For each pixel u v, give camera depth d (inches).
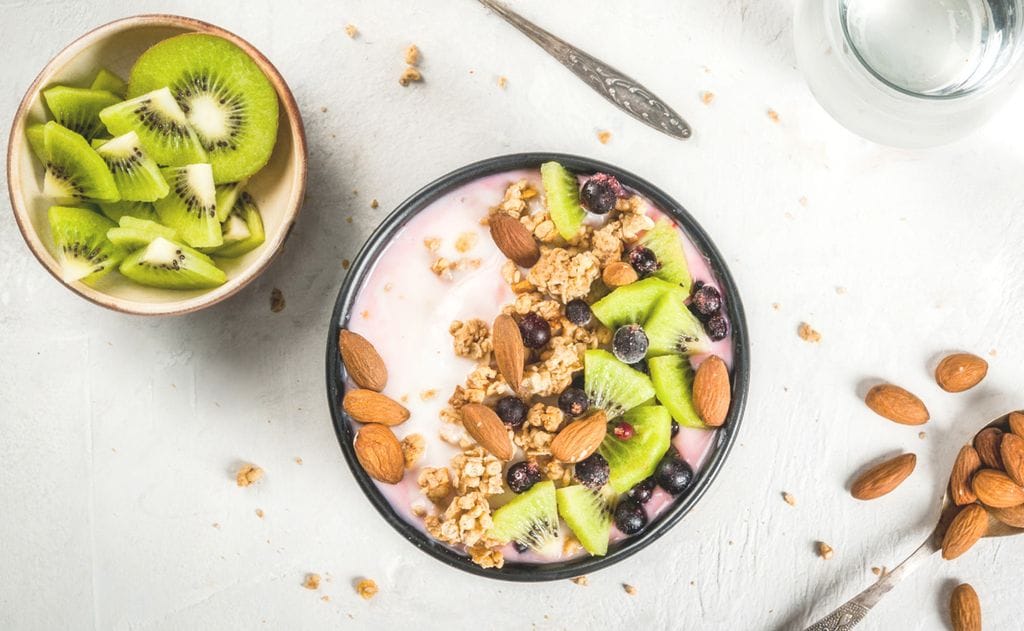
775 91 21.2
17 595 21.3
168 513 21.3
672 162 21.2
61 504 21.3
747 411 21.3
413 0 21.1
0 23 21.1
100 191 18.9
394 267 19.6
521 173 19.7
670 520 19.6
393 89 21.1
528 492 19.3
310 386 21.1
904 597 21.4
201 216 19.3
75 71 19.1
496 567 19.5
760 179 21.3
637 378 19.3
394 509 19.6
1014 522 20.7
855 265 21.4
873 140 20.2
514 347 19.0
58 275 18.8
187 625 21.3
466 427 19.3
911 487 21.4
